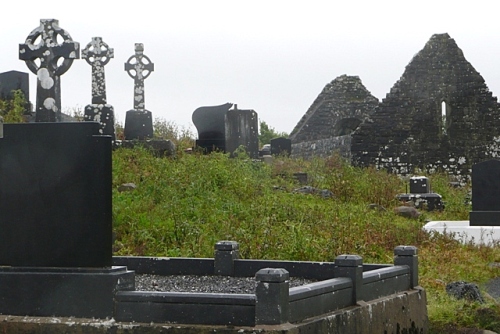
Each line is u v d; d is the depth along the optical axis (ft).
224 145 89.45
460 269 48.52
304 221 56.90
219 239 49.14
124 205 55.98
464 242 60.54
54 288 24.64
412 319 30.53
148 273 35.09
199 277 34.14
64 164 25.09
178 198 59.47
